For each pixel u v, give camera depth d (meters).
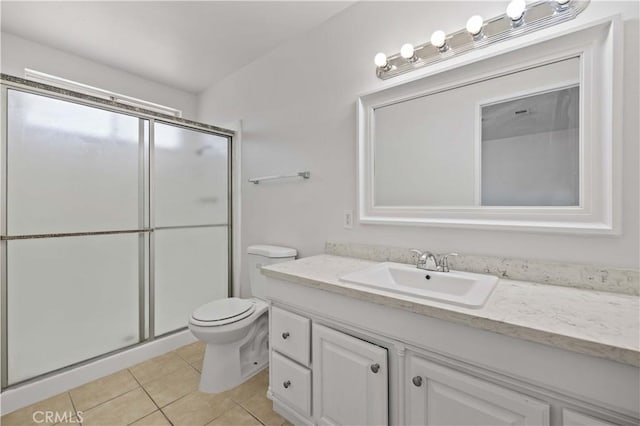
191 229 2.39
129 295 2.02
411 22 1.51
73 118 1.76
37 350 1.64
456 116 1.38
